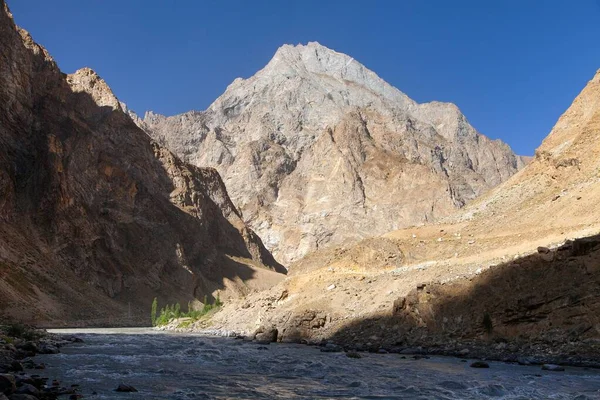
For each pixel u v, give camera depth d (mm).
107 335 72812
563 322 36375
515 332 38625
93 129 197875
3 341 40406
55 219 147875
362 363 35812
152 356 41375
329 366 34531
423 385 26516
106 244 165250
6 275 112750
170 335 72562
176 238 193625
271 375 31062
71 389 23250
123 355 41906
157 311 155375
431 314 45062
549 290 38219
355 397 23812
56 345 49250
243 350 46781
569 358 33188
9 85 161500
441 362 35625
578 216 56062
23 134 161875
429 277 55406
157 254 180750
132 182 192375
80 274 145250
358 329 50906
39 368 31500
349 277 67812
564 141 80750
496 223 68625
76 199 159375
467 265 54594
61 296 124312
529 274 40969
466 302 43375
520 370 30719
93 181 176625
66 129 178625
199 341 59031
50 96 183625
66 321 114000
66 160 166500
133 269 168000
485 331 40031
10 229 131625
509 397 23109
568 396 23062
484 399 22875
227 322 77375
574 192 62875
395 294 54875
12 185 141875
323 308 59719
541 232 56062
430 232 75188
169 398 23188
